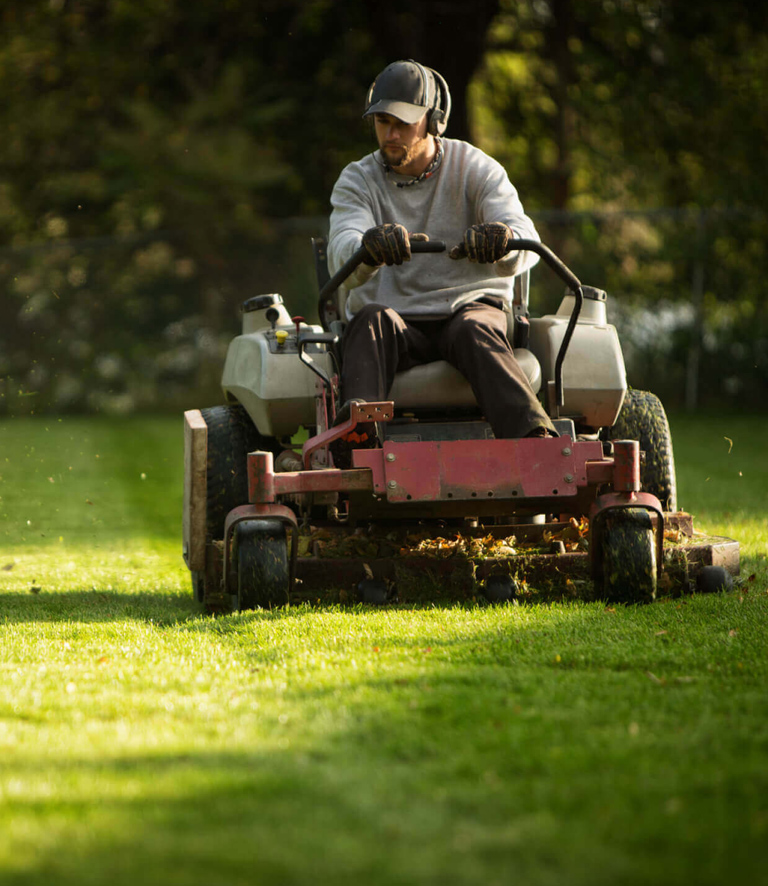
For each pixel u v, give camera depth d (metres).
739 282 34.38
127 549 12.87
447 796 4.20
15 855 3.72
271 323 10.09
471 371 8.36
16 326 34.62
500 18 38.28
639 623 7.31
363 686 5.77
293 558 8.05
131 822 3.98
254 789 4.28
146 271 35.41
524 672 6.04
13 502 17.09
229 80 36.59
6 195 39.09
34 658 6.73
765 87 38.03
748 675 5.95
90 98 39.25
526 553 8.54
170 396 35.12
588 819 3.99
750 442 24.36
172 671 6.25
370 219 9.39
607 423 9.52
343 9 39.03
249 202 36.53
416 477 7.67
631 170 38.66
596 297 9.92
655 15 37.97
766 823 3.94
